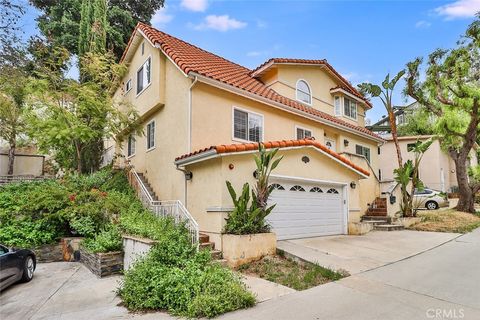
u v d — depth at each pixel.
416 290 5.88
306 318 4.73
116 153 16.11
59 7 22.77
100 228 9.97
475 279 6.49
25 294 6.69
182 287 5.50
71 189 11.58
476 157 29.95
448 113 16.53
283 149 10.23
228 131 11.55
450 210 17.55
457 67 15.21
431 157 26.16
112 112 13.05
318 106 17.56
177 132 11.19
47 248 9.94
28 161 18.89
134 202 11.12
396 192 15.22
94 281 7.55
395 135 15.39
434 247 9.64
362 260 7.99
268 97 12.72
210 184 9.10
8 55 7.44
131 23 24.42
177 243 7.23
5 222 10.21
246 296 5.33
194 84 10.53
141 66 14.22
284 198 10.41
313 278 6.66
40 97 11.92
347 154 14.60
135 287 5.84
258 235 8.08
